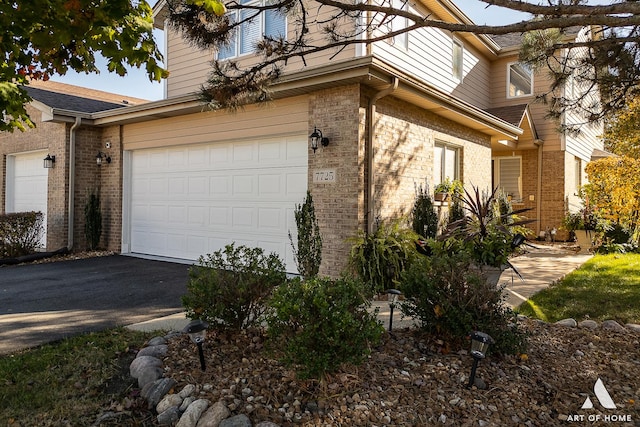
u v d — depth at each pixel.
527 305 5.23
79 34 2.87
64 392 3.03
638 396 2.97
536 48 5.41
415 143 7.79
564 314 4.91
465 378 3.09
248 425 2.50
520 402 2.84
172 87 10.45
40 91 11.24
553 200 12.77
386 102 7.00
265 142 7.75
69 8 2.64
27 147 10.98
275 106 7.35
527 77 12.98
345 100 6.44
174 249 9.28
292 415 2.62
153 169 9.66
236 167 8.17
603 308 5.11
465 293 3.49
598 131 17.17
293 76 6.38
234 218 8.21
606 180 9.97
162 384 2.96
